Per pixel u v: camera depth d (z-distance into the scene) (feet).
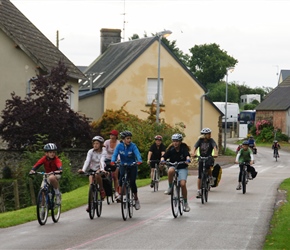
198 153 71.92
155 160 87.25
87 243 45.98
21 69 131.54
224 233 50.42
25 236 49.67
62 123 114.42
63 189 103.35
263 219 58.13
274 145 204.54
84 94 173.99
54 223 57.06
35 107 113.80
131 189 60.08
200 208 66.39
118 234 50.08
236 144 294.05
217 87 447.42
